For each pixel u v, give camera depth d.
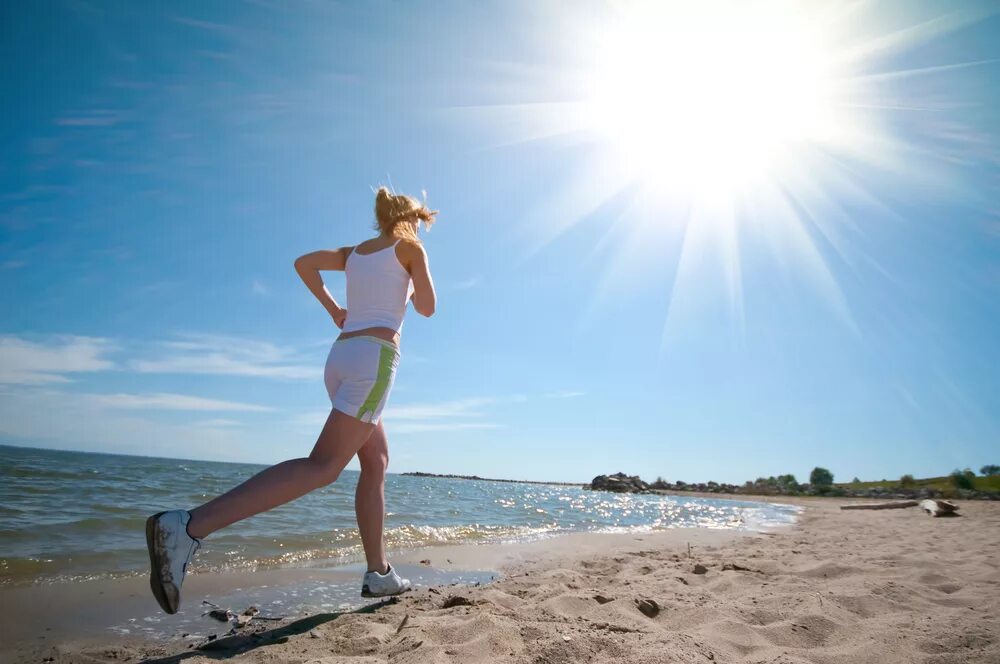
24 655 2.10
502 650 1.97
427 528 7.02
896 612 2.53
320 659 1.83
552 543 6.20
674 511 16.31
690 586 3.29
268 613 2.82
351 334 2.52
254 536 5.43
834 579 3.43
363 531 2.94
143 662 2.05
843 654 1.98
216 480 17.72
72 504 7.57
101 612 2.73
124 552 4.24
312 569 4.13
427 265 2.67
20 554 3.89
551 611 2.52
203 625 2.60
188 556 1.96
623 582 3.44
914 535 6.80
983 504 18.06
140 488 11.35
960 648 2.03
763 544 6.10
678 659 1.83
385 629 2.33
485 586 3.36
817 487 39.53
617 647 1.96
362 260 2.63
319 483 2.26
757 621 2.41
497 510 12.25
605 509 16.23
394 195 2.79
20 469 15.46
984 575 3.50
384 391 2.46
